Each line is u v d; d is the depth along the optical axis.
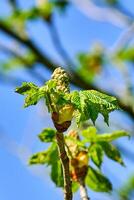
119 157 0.72
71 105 0.56
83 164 0.67
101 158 0.72
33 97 0.57
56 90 0.57
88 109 0.56
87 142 0.71
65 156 0.57
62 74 0.57
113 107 0.56
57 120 0.56
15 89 0.57
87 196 0.66
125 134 0.71
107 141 0.71
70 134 0.70
